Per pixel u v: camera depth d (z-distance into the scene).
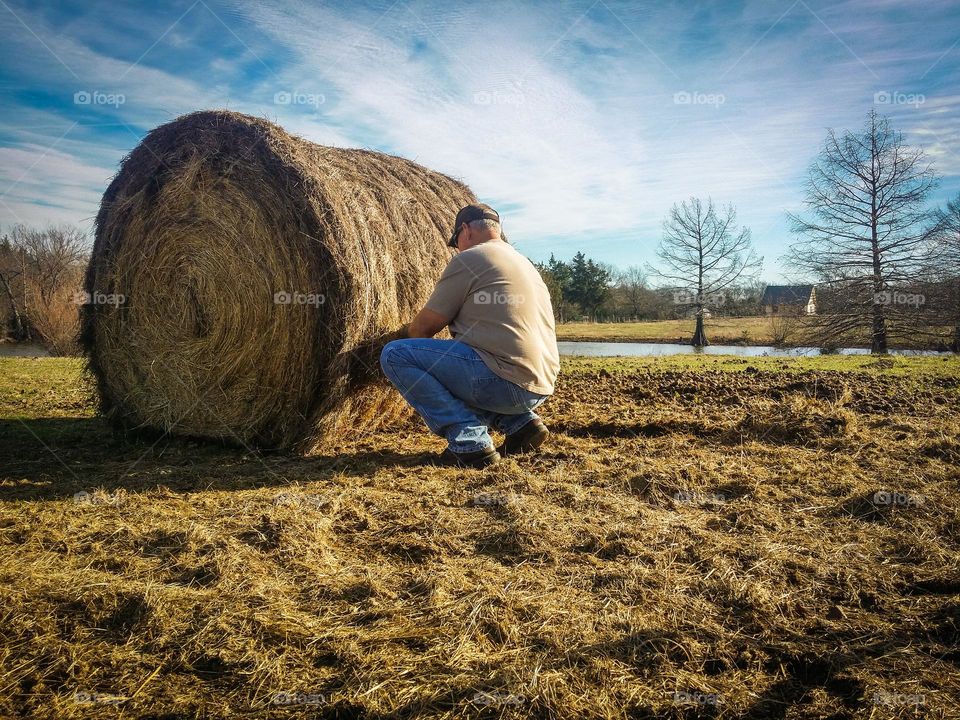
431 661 2.15
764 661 2.18
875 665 2.14
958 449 4.48
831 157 29.12
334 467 4.52
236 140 4.92
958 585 2.63
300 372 4.81
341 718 1.92
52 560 2.90
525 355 4.38
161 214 5.21
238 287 4.93
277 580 2.73
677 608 2.49
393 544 3.11
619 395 7.39
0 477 4.23
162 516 3.43
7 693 2.00
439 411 4.42
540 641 2.27
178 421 5.28
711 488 3.88
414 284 5.44
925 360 12.02
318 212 4.61
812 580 2.71
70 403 7.35
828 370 9.77
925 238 27.80
